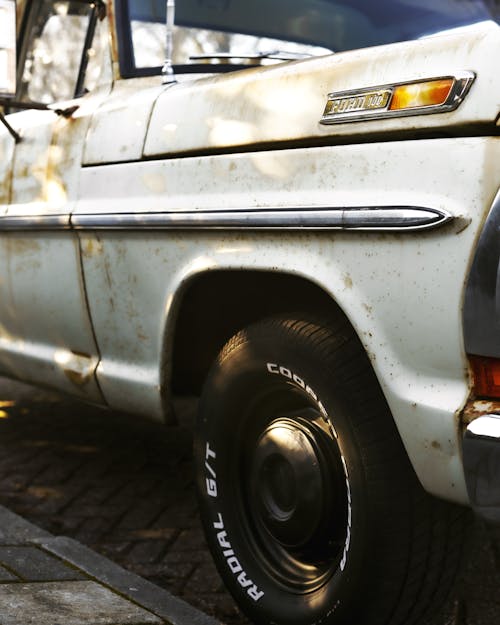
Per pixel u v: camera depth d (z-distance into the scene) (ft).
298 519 8.48
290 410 8.95
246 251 8.70
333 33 10.91
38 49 13.29
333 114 7.98
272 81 8.68
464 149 7.04
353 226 7.63
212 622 8.42
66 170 11.44
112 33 11.68
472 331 6.98
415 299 7.32
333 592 8.16
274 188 8.46
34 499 13.65
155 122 10.03
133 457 15.65
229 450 9.28
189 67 10.99
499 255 6.78
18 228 12.14
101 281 10.84
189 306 9.95
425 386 7.38
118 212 10.28
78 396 12.00
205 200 9.16
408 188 7.36
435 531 7.91
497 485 6.88
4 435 16.92
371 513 7.79
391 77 7.60
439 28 10.37
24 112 13.47
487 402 7.03
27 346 12.81
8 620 8.14
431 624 9.15
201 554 11.72
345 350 8.07
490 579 10.70
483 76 7.00
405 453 7.83
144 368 10.49
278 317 8.71
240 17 11.30
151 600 8.84
